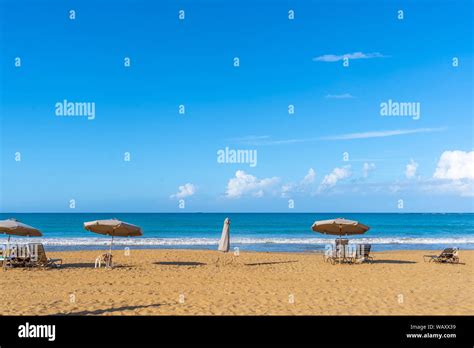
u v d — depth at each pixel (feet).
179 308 32.40
